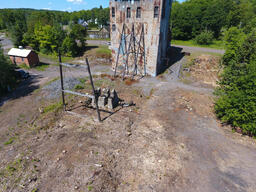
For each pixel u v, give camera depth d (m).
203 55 36.38
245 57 17.20
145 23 25.89
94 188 9.46
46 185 9.74
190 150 12.66
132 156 11.88
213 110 18.22
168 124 15.88
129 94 22.45
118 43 30.27
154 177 10.34
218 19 58.12
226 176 10.60
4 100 21.75
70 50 43.66
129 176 10.36
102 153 12.05
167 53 38.66
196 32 62.00
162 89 23.88
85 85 25.33
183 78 28.14
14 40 52.75
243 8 61.22
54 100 20.88
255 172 10.91
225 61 29.48
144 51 28.06
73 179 10.05
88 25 104.44
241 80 14.12
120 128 15.05
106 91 18.97
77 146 12.81
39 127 15.62
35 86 25.73
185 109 18.52
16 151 12.65
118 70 32.69
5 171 10.80
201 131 14.92
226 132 14.81
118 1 26.66
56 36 45.06
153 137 13.98
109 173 10.47
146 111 18.28
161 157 11.88
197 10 59.62
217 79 27.42
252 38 17.38
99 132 14.50
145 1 24.42
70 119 16.67
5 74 24.34
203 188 9.80
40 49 49.38
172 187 9.79
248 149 12.91
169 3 30.17
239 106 13.74
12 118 17.67
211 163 11.57
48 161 11.46
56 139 13.74
